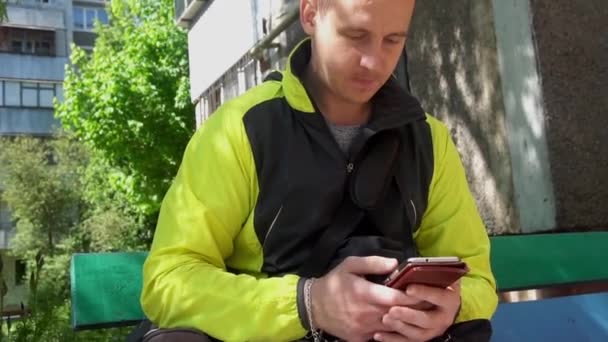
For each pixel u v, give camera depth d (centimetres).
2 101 3136
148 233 2039
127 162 1789
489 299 144
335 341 128
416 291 118
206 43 1005
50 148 2352
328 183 137
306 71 149
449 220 155
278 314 124
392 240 141
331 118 147
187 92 1656
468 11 327
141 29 1773
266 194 138
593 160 292
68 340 264
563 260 239
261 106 143
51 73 3250
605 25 302
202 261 135
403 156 146
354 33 133
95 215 2080
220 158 139
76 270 181
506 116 307
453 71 338
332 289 122
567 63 294
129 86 1686
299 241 138
